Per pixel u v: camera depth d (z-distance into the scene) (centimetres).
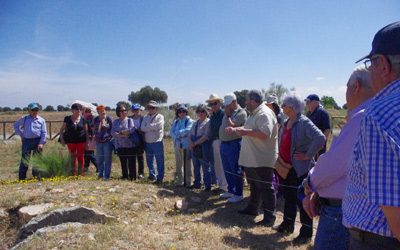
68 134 960
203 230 545
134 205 655
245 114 720
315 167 276
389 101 155
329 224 269
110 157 948
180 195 749
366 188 162
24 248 436
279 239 545
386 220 162
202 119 834
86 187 740
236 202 732
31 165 934
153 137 911
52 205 627
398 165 145
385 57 168
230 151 727
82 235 466
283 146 543
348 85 267
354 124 252
